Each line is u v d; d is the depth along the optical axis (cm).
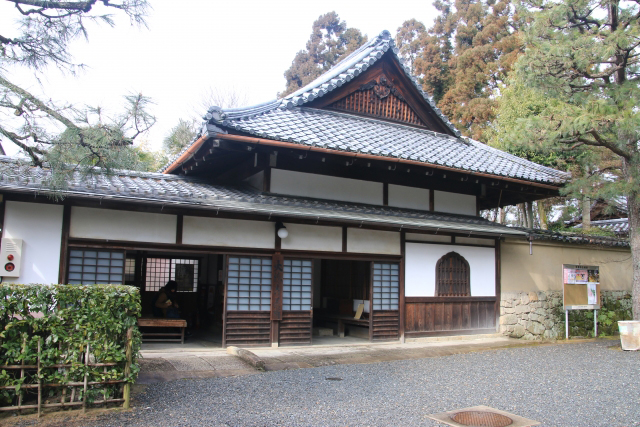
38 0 514
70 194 704
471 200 1270
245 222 897
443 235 1120
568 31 1078
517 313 1211
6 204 723
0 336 464
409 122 1334
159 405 525
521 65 1045
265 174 982
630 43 977
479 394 616
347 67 1228
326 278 1304
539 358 903
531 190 1236
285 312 931
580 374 761
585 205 1945
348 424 481
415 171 1101
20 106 481
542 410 550
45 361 482
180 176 1030
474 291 1152
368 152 964
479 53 2597
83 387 496
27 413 486
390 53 1265
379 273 1033
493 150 1404
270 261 920
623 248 1431
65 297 491
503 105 1834
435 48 2945
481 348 1001
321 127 1047
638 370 808
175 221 838
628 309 1437
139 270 1240
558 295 1295
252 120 953
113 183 826
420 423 491
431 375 726
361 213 1002
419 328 1066
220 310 1180
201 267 1351
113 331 511
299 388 620
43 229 742
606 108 943
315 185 1040
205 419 483
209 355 812
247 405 536
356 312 1120
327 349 927
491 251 1191
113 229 790
